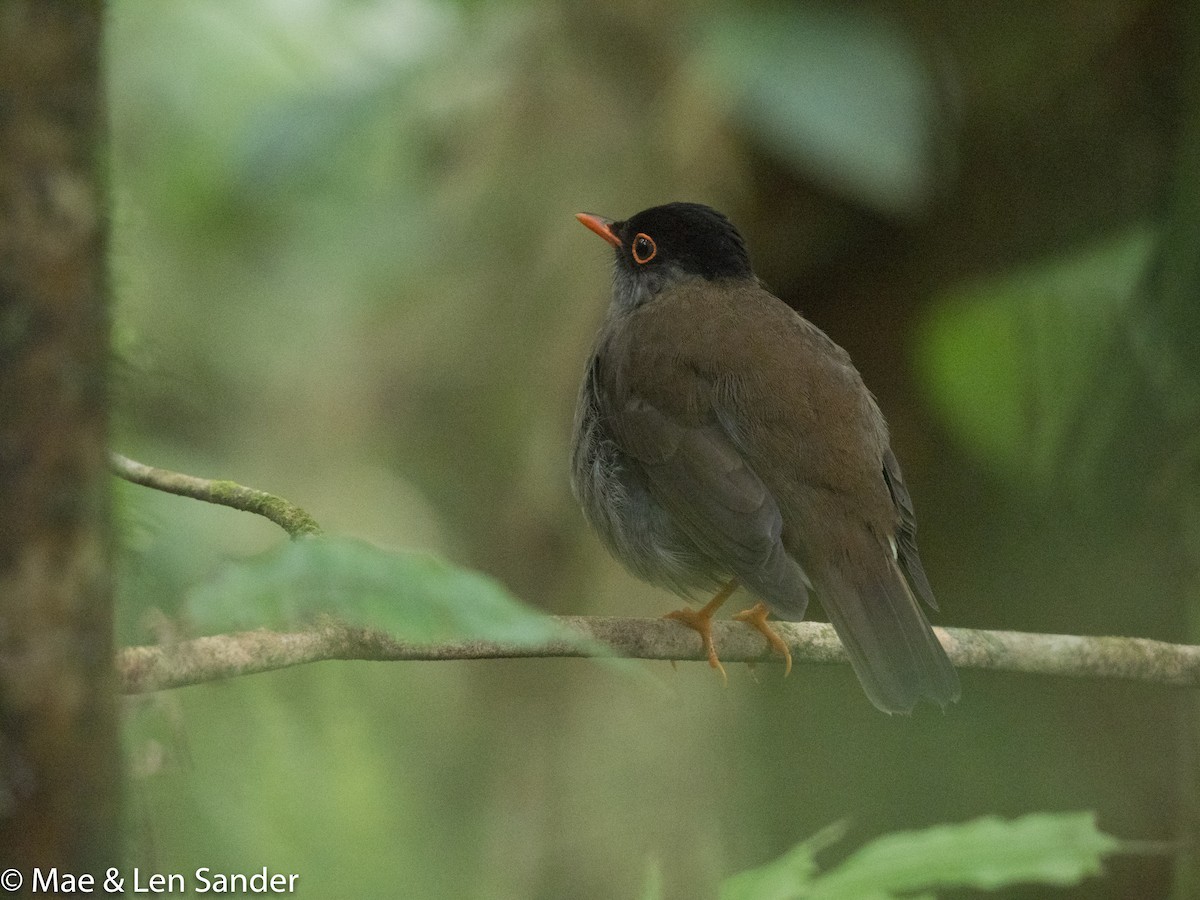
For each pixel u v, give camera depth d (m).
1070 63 11.36
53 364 2.83
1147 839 11.23
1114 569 11.09
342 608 3.03
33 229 2.79
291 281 12.57
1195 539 10.45
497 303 12.50
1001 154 11.75
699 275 9.62
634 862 11.59
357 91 9.76
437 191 12.36
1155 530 10.67
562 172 12.13
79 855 2.94
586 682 11.95
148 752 5.18
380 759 10.56
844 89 8.77
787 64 8.85
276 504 5.96
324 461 12.51
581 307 12.34
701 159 11.95
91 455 2.91
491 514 12.48
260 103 10.88
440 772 11.44
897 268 12.34
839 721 12.43
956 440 12.01
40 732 2.88
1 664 2.85
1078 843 5.12
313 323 12.66
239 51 12.34
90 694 2.94
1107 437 10.35
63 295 2.83
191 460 10.36
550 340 12.42
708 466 8.38
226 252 12.56
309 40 12.04
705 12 10.02
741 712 12.33
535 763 11.77
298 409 12.53
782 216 12.30
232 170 9.45
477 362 12.54
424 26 11.37
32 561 2.85
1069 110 11.48
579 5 11.77
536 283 12.38
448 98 12.16
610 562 12.27
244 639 4.91
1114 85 11.34
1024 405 10.45
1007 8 11.13
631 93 11.98
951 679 7.40
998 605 11.83
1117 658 7.49
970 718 12.06
